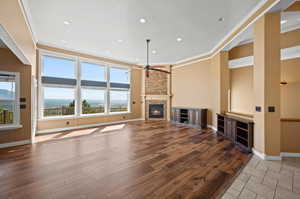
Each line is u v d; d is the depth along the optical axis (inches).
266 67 116.4
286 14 136.3
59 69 214.2
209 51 234.2
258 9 119.7
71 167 103.8
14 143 148.5
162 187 81.6
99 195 74.5
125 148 142.9
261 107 121.0
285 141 123.2
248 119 148.7
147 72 181.2
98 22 141.9
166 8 119.3
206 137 182.7
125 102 302.0
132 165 107.6
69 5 115.3
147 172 97.7
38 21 140.0
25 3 112.0
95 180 88.0
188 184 84.5
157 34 169.3
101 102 265.1
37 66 192.9
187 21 140.5
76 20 138.3
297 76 199.3
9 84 148.4
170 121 297.1
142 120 310.8
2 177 90.2
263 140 118.8
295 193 76.7
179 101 289.0
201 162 113.0
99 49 222.1
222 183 85.7
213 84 225.3
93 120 249.0
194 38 181.9
